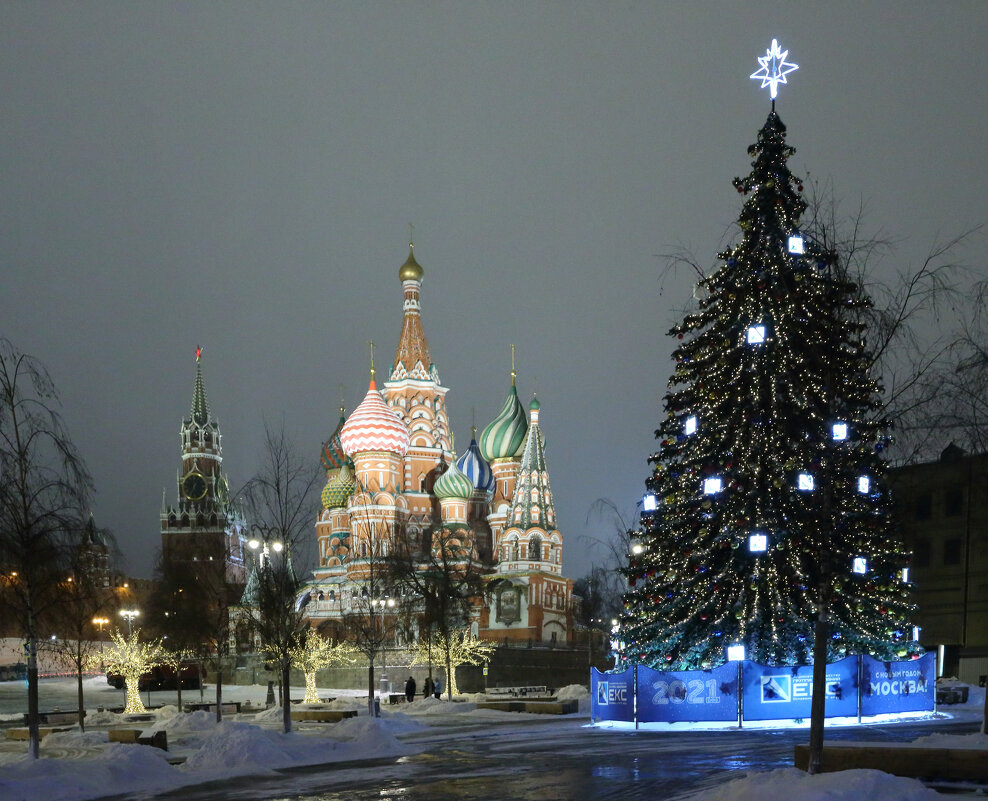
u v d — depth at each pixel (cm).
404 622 9062
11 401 2819
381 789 2298
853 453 2286
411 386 14275
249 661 10056
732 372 3588
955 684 5022
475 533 14075
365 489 12912
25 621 2862
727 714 3488
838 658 3691
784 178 3572
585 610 11675
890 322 2214
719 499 3606
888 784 1588
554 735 3566
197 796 2281
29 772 2436
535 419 12500
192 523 15400
